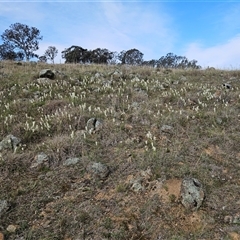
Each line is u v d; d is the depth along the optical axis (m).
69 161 5.20
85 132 6.25
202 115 7.13
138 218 3.89
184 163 5.04
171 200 4.17
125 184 4.57
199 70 13.77
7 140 5.81
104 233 3.61
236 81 10.98
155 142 5.86
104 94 9.12
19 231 3.68
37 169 5.02
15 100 8.60
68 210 4.02
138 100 8.59
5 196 4.26
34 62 17.09
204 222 3.80
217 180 4.64
